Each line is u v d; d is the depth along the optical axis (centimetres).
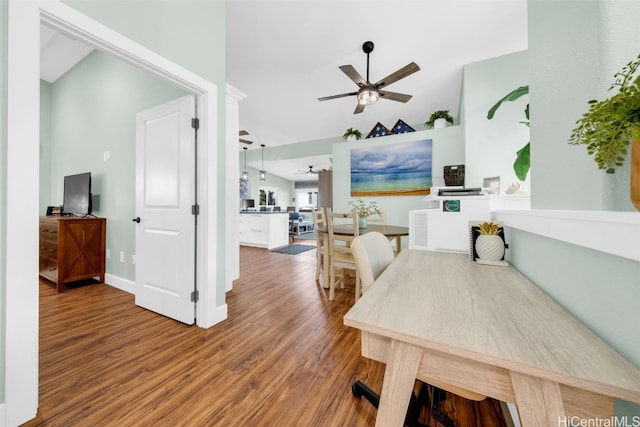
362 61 323
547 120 82
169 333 179
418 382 125
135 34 142
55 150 367
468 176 307
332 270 247
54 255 269
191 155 188
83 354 152
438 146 392
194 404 114
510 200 141
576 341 49
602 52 56
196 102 191
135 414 108
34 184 102
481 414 112
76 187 301
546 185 82
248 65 336
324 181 900
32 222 101
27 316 101
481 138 305
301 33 272
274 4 234
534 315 60
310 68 341
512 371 45
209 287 188
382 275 96
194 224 190
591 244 51
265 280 318
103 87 290
